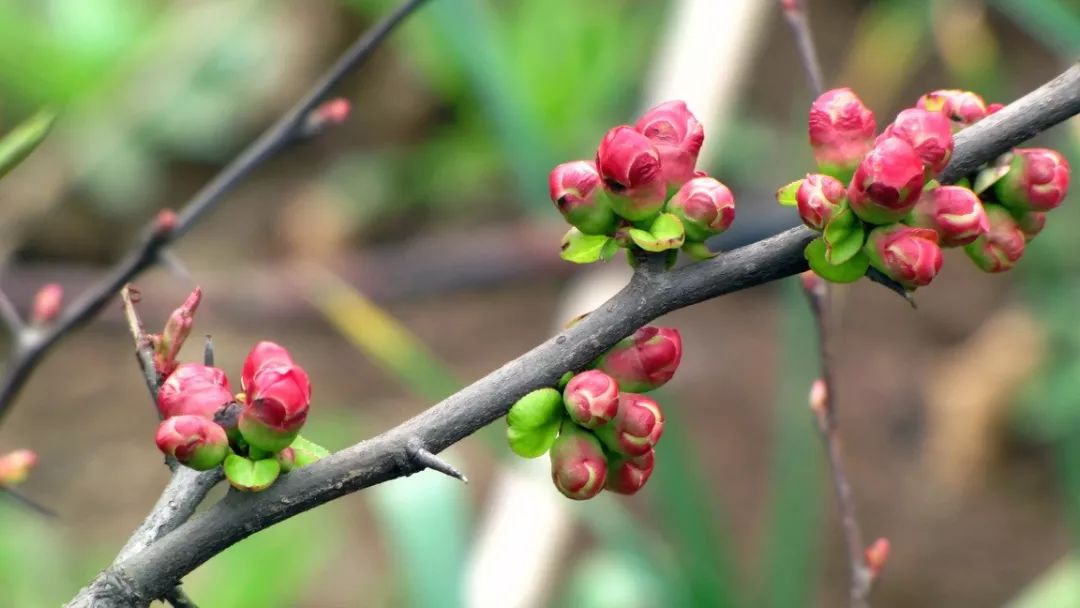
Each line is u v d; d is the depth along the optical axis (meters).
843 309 5.37
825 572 4.44
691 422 4.91
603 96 5.20
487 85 3.45
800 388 3.04
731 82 3.93
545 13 5.20
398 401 5.03
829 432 2.19
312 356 5.22
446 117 5.81
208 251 5.54
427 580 2.59
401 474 1.21
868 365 5.12
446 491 2.69
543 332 5.24
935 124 1.23
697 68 3.92
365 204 5.62
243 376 1.22
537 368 1.24
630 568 3.06
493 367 5.09
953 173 1.32
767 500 4.61
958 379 4.86
